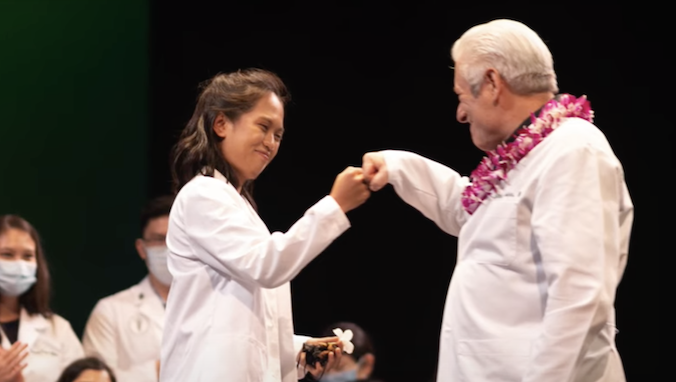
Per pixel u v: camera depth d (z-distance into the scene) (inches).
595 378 248.5
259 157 282.0
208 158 280.5
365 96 633.6
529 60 253.1
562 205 234.8
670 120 591.8
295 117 636.1
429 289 652.1
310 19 631.8
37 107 603.5
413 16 627.5
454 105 627.5
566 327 227.0
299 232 261.1
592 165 238.1
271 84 287.6
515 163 252.2
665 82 590.6
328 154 637.3
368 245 657.0
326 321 654.5
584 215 233.3
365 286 655.1
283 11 630.5
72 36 613.3
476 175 263.3
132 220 620.1
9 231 422.3
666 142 594.2
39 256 432.1
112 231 615.8
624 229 256.7
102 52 620.7
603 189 238.5
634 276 609.6
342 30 633.0
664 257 603.5
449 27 622.8
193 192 272.2
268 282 258.4
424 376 644.1
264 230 283.0
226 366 261.1
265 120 280.7
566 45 598.9
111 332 463.2
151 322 466.3
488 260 253.8
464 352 252.7
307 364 302.5
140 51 626.5
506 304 248.1
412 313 652.1
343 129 636.1
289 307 292.4
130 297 474.6
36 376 416.5
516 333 245.1
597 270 229.9
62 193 606.9
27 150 599.8
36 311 431.8
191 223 269.9
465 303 255.6
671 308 605.0
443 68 627.2
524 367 241.3
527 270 246.7
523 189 247.9
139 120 624.7
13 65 597.3
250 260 258.5
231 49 627.5
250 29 629.3
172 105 626.2
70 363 407.5
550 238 233.3
